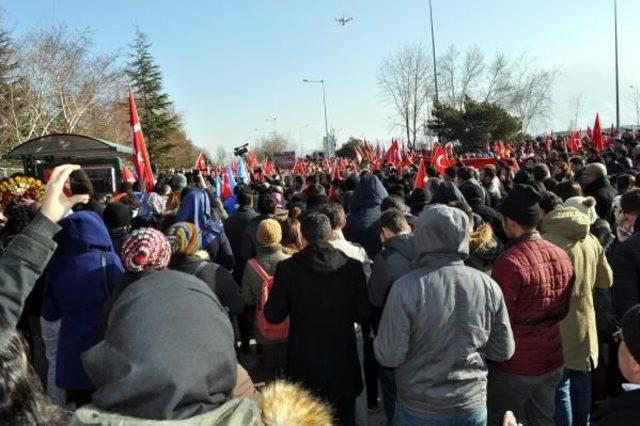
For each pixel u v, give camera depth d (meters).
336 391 3.72
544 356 3.38
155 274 1.71
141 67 50.34
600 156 13.12
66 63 29.86
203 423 1.47
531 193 3.47
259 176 16.80
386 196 6.20
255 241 6.42
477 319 2.93
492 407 3.57
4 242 4.98
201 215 6.13
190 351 1.49
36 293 4.54
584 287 3.92
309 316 3.73
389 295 3.01
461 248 2.97
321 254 3.76
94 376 1.52
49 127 30.33
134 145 8.49
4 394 1.32
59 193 2.12
